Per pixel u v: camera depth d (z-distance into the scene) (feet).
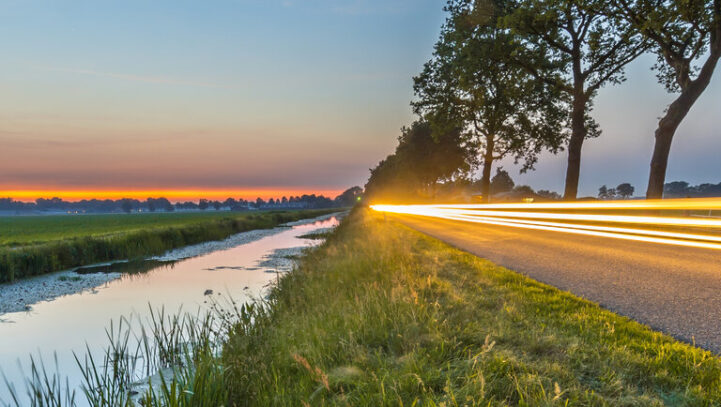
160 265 53.93
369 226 67.67
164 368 16.75
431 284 19.67
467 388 8.59
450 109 93.76
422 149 171.73
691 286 17.49
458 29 76.59
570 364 9.95
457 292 17.75
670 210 46.88
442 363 10.52
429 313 14.46
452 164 165.78
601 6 56.59
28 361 18.83
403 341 12.25
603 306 15.07
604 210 52.80
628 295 16.42
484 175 102.27
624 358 9.93
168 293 34.94
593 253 28.12
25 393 14.39
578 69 69.51
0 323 26.40
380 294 17.10
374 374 9.84
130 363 17.54
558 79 73.67
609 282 18.89
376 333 13.29
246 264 53.31
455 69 77.71
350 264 27.61
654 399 8.00
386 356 11.52
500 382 9.05
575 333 12.12
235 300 30.19
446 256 28.81
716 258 24.71
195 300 31.48
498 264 24.95
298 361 10.94
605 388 8.64
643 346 10.81
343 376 10.30
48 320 26.91
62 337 22.91
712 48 52.34
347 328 13.83
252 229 132.46
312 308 18.53
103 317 27.32
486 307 15.67
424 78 98.12
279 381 10.77
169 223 162.71
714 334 11.67
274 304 22.63
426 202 232.12
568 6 59.98
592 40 64.90
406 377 9.58
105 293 35.76
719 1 49.85
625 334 11.84
